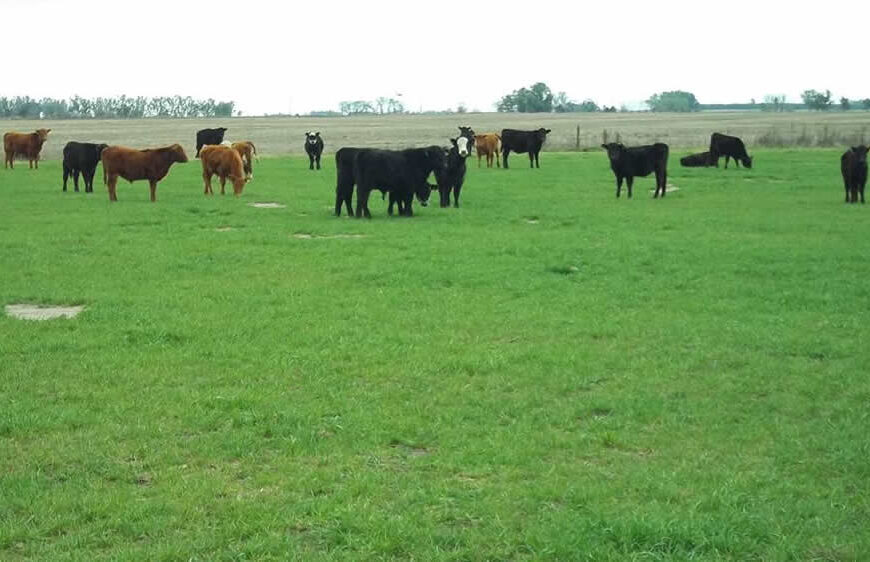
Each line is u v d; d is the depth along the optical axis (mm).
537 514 6555
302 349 10883
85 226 21016
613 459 7691
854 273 15836
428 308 13023
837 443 7945
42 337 11398
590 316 12617
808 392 9453
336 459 7605
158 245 18375
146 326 11883
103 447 7809
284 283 14758
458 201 26672
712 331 11859
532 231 20703
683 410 8891
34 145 39531
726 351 10930
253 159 47469
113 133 92875
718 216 23625
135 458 7652
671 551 5980
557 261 16688
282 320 12250
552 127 107625
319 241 19062
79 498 6785
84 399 9109
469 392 9367
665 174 28578
